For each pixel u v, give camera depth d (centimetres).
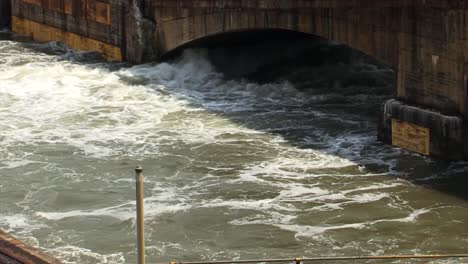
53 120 6097
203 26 6894
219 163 5259
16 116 6178
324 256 4144
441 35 5181
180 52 7300
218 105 6400
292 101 6444
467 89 5106
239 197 4781
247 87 6800
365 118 6006
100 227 4456
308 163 5225
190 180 5022
